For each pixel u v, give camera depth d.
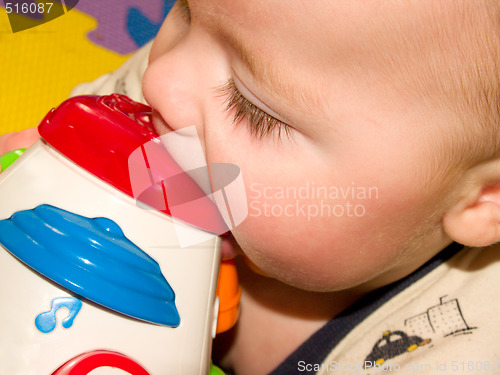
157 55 0.65
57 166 0.55
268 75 0.52
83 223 0.53
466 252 0.78
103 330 0.51
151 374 0.53
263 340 0.87
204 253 0.59
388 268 0.70
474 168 0.61
